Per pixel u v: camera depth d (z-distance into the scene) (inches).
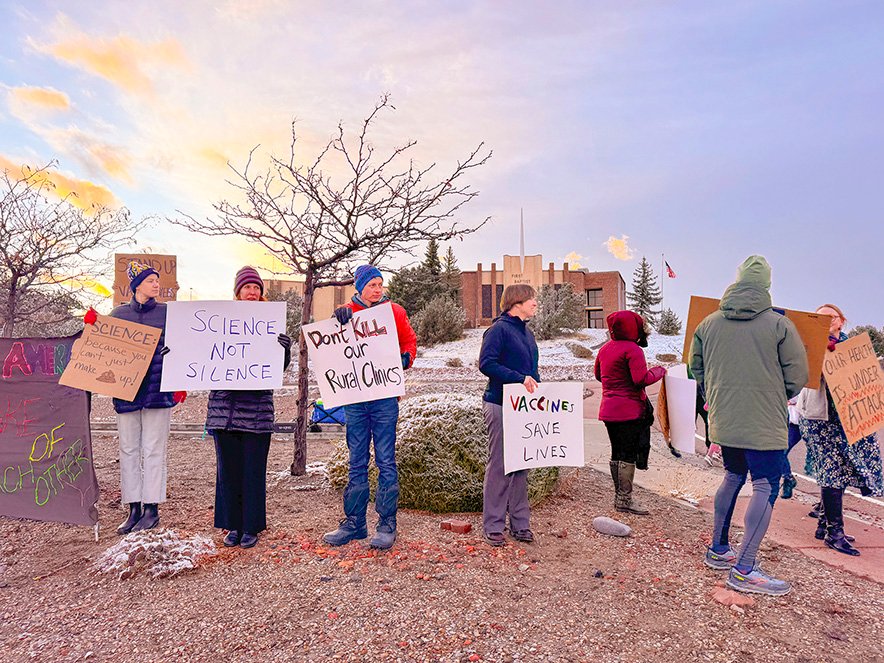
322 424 378.0
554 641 103.0
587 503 199.5
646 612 114.8
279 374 153.3
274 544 150.3
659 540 159.3
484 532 156.3
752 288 129.4
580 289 1955.0
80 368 156.9
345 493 154.9
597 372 196.2
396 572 132.5
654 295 2556.6
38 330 400.8
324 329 154.0
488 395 156.4
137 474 163.0
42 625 110.9
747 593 123.0
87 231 344.8
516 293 158.4
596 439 342.0
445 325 1330.0
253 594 121.3
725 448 133.6
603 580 130.6
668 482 233.9
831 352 151.3
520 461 151.2
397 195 227.5
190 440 342.0
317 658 97.4
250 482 149.9
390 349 151.7
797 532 171.0
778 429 123.7
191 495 204.7
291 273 246.4
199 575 131.6
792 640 104.2
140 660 98.0
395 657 97.4
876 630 108.6
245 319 156.5
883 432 364.5
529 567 136.9
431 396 208.1
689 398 161.9
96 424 388.8
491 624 108.7
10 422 165.5
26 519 170.7
